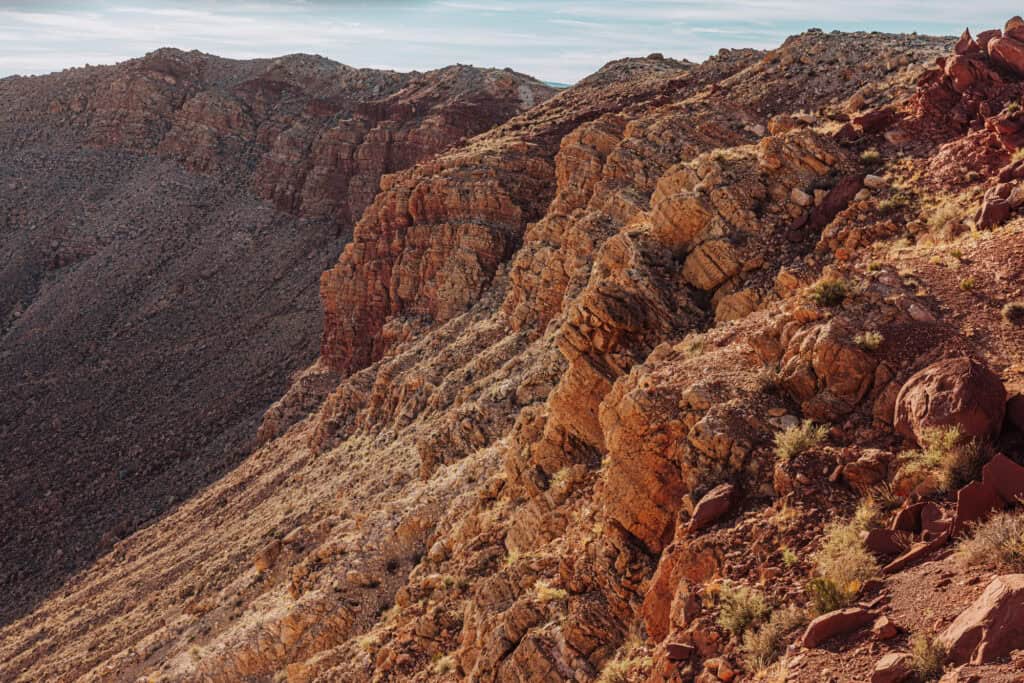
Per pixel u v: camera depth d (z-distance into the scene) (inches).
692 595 507.5
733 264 1050.1
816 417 607.5
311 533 1662.2
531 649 679.7
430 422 1950.1
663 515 648.4
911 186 1024.2
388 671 933.8
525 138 3093.0
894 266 729.6
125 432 3892.7
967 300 661.3
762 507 549.0
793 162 1135.6
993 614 366.3
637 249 1127.0
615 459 682.8
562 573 743.7
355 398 2591.0
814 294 705.6
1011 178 896.3
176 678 1290.6
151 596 2048.5
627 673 546.6
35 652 2094.0
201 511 2687.0
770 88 2017.7
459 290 2704.2
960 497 449.4
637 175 1856.5
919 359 609.6
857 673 388.8
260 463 2827.3
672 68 3784.5
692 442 618.8
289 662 1221.7
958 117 1090.1
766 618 463.5
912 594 422.0
